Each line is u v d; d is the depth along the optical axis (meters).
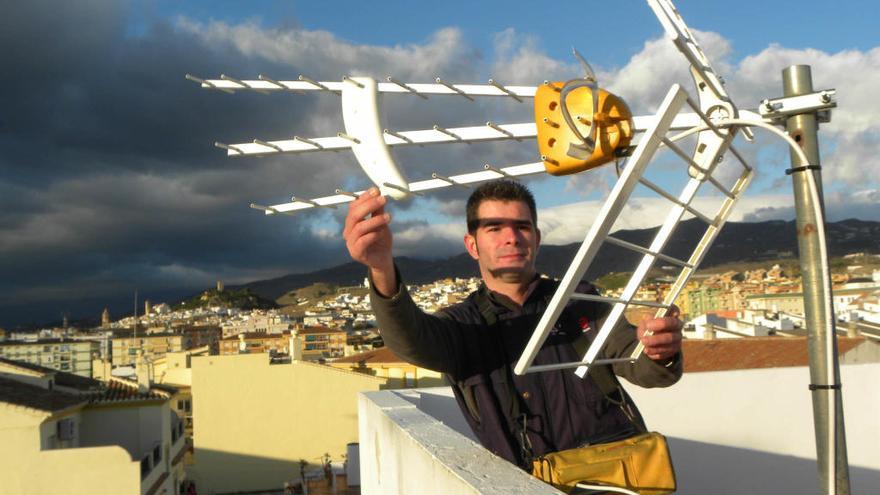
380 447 2.63
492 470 1.51
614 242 1.59
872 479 3.95
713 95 1.68
